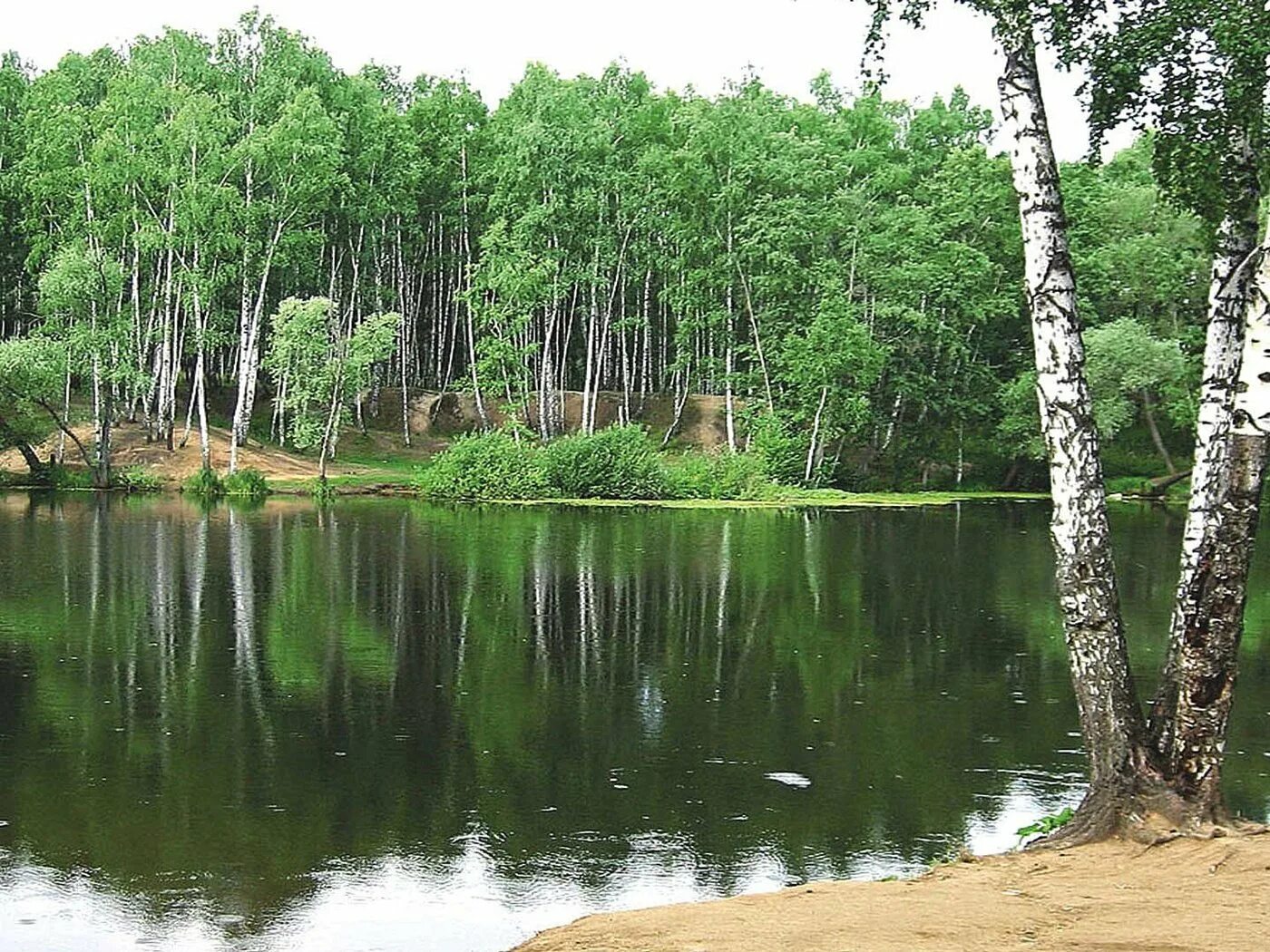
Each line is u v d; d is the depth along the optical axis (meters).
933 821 11.90
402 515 42.72
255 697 16.34
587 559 30.59
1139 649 19.78
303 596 24.33
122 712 15.55
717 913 7.77
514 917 9.62
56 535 34.41
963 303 59.31
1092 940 6.89
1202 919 7.25
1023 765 13.70
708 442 67.00
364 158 64.00
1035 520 43.59
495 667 18.28
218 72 62.28
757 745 14.41
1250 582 27.75
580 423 69.56
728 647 19.86
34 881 10.29
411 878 10.42
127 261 60.69
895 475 62.22
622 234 65.38
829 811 12.16
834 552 32.75
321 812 12.00
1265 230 9.11
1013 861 8.96
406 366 74.19
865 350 56.69
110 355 53.41
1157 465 61.00
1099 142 10.09
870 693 16.92
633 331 74.69
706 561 30.36
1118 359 53.16
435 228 72.19
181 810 12.00
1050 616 23.06
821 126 68.62
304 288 70.25
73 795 12.41
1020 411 59.00
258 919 9.55
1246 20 9.12
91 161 54.22
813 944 6.96
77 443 52.97
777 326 60.75
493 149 68.38
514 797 12.49
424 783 12.91
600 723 15.30
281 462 58.81
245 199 59.25
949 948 6.80
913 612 23.33
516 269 59.41
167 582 25.83
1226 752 14.27
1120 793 9.34
